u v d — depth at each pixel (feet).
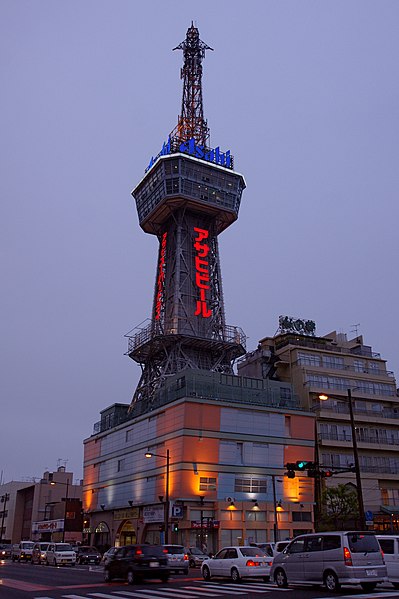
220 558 97.86
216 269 305.94
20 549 213.25
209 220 316.60
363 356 284.41
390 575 78.33
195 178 302.66
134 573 89.30
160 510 209.36
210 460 208.54
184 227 305.94
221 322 289.74
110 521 249.34
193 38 377.09
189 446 205.77
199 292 291.58
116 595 70.59
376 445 247.91
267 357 278.05
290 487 221.25
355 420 249.14
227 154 325.21
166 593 73.00
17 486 426.92
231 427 216.54
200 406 212.23
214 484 206.90
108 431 268.82
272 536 209.36
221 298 296.51
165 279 302.86
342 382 266.16
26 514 409.08
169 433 215.31
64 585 87.45
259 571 92.07
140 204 324.39
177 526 185.57
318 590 73.77
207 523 197.57
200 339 271.08
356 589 74.28
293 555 76.89
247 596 66.90
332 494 214.07
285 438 226.99
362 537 71.10
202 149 319.06
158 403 235.61
